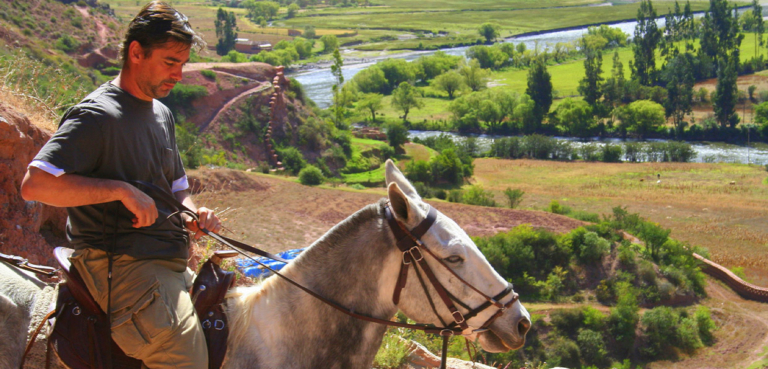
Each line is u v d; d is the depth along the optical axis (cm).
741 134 10806
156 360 264
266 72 8850
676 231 5462
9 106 588
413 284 292
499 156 9369
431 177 7375
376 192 5153
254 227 3600
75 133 245
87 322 268
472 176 7881
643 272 3956
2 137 520
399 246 288
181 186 310
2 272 288
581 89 14288
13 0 8600
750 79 15350
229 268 705
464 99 12356
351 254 293
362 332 294
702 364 3309
